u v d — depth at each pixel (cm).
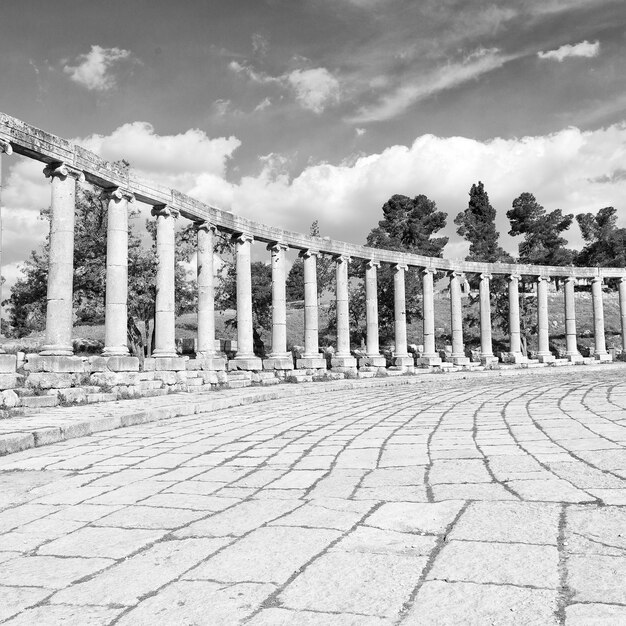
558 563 411
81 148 1955
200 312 2634
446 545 457
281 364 2942
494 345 5606
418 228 6225
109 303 2109
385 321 5234
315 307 3309
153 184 2319
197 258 2659
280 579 409
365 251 3641
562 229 6475
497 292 5622
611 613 335
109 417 1297
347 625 338
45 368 1761
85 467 856
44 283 3494
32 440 1041
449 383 2620
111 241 2134
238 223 2841
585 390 1689
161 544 500
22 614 375
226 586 402
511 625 329
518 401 1498
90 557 477
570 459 737
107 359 1933
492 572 401
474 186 7338
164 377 2180
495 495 591
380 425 1180
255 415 1484
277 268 3100
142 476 782
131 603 384
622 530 470
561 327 6169
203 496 661
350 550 458
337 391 2392
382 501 595
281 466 809
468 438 950
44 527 568
